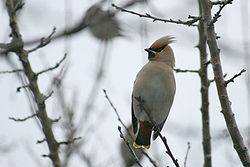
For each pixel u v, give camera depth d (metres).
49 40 9.61
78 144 10.05
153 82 11.42
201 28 10.18
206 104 10.59
